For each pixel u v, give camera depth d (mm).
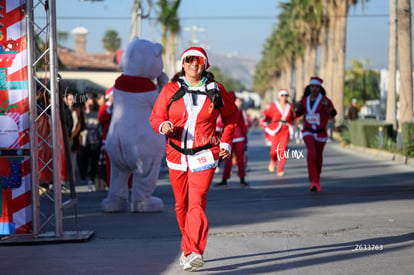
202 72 7930
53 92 9844
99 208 13805
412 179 18297
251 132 70375
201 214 7598
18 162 9773
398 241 9273
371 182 17625
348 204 13203
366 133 33688
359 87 108938
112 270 7902
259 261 8219
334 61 56219
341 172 21172
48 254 8938
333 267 7789
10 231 9828
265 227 10703
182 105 7738
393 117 35500
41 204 13414
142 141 12797
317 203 13523
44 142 9977
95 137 18562
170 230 10750
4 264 8344
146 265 8141
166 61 65188
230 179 20188
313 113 15594
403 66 31250
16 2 9625
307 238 9695
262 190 16469
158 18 63781
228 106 7902
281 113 20594
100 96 17375
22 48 9664
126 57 12930
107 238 10117
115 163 13062
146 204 13016
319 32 69500
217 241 9609
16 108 9719
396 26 35375
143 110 12898
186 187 7973
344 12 55188
